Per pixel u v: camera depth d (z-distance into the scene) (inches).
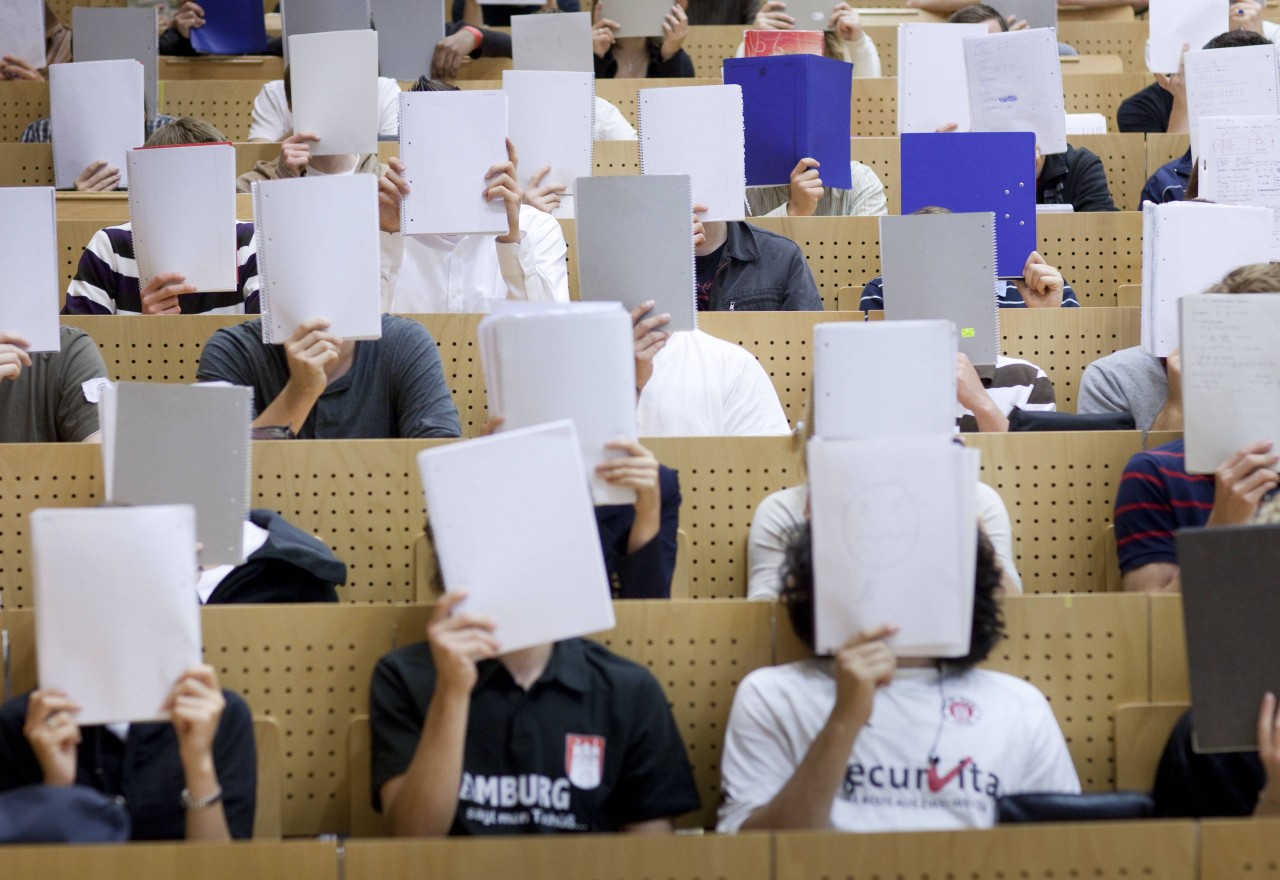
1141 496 144.3
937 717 114.7
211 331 191.3
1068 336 203.2
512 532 104.8
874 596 105.5
